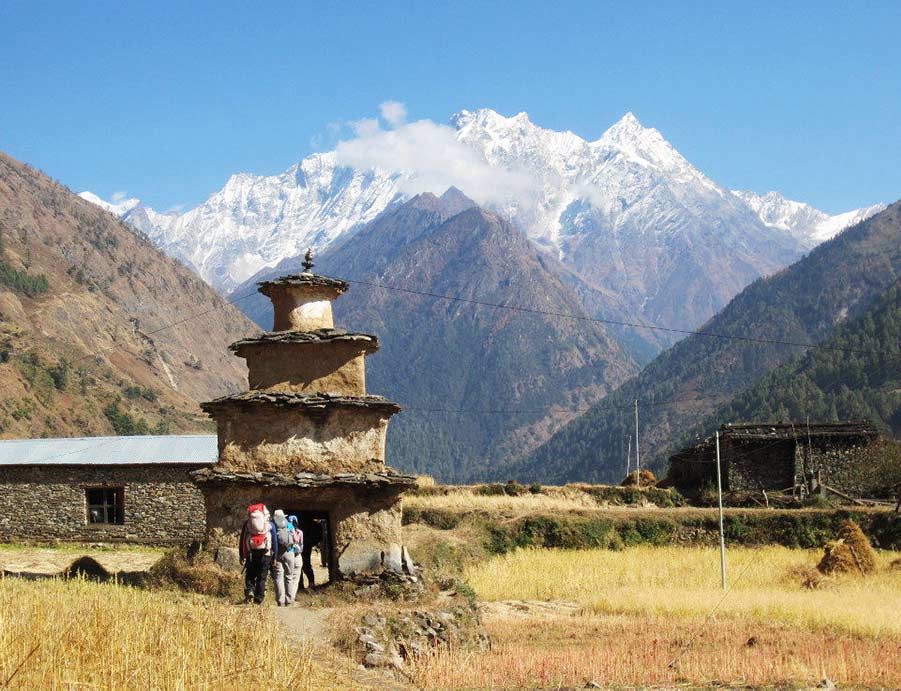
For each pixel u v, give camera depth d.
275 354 29.25
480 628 27.78
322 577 36.72
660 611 37.59
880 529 61.91
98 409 167.62
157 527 53.94
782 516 62.72
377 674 22.23
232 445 28.48
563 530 60.41
